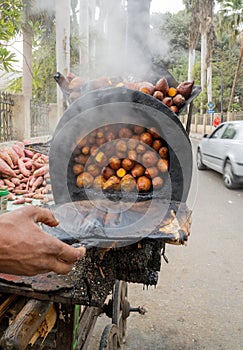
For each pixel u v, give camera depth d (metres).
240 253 3.82
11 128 5.91
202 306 2.82
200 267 3.48
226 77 29.86
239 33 26.88
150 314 2.70
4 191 2.12
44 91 9.00
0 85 8.46
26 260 0.66
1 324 1.23
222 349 2.32
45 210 0.76
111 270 1.09
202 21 22.70
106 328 1.81
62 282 1.06
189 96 1.25
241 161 6.62
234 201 6.12
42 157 3.11
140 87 1.25
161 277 3.28
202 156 8.91
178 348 2.32
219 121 19.19
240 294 2.99
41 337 1.24
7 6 4.07
